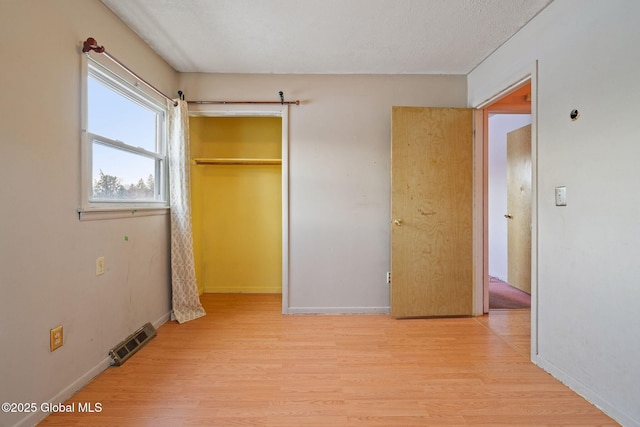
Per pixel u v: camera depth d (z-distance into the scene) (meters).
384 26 2.16
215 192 3.69
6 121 1.34
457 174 2.86
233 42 2.38
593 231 1.62
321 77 2.93
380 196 2.97
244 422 1.50
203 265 3.69
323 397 1.69
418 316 2.86
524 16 2.04
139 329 2.35
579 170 1.71
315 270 2.97
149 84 2.29
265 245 3.71
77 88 1.73
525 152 3.63
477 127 2.88
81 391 1.74
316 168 2.95
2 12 1.32
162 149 2.73
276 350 2.23
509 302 3.32
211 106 2.93
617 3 1.49
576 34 1.72
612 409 1.52
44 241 1.53
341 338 2.43
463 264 2.88
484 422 1.51
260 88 2.93
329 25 2.15
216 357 2.12
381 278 2.98
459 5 1.93
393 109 2.81
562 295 1.83
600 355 1.58
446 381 1.84
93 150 1.94
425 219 2.85
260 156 3.67
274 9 1.97
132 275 2.27
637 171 1.41
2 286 1.33
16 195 1.39
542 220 1.99
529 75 2.11
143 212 2.40
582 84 1.68
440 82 2.96
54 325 1.59
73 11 1.70
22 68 1.41
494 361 2.08
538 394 1.72
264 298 3.48
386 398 1.69
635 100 1.42
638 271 1.41
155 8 1.97
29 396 1.45
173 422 1.50
